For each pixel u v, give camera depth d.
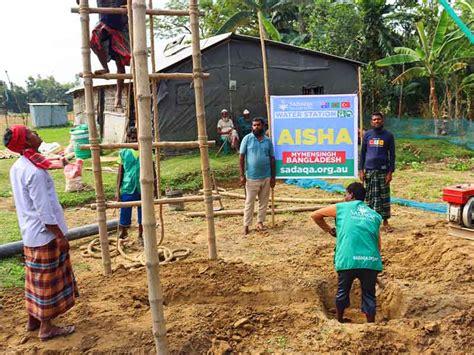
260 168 8.38
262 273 6.15
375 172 8.12
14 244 7.00
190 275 6.02
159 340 3.64
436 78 23.59
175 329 4.63
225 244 7.91
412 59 20.72
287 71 18.14
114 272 6.47
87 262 7.09
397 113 25.45
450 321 4.66
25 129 4.24
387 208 8.28
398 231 8.33
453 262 6.00
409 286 5.56
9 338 4.67
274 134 8.71
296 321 4.89
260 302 5.57
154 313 3.60
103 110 21.75
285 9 28.03
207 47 16.27
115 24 6.16
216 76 16.86
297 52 18.22
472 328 4.56
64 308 4.57
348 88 19.36
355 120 8.55
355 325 4.73
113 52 6.25
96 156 6.14
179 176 13.04
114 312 5.07
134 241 8.01
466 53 20.94
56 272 4.48
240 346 4.47
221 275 5.99
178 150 16.45
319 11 24.53
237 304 5.54
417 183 12.66
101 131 21.91
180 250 7.48
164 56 21.44
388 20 25.23
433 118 21.38
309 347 4.40
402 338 4.47
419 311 5.09
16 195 4.33
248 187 8.44
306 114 8.62
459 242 6.67
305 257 6.82
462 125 20.33
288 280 5.89
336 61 18.98
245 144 8.41
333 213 5.03
